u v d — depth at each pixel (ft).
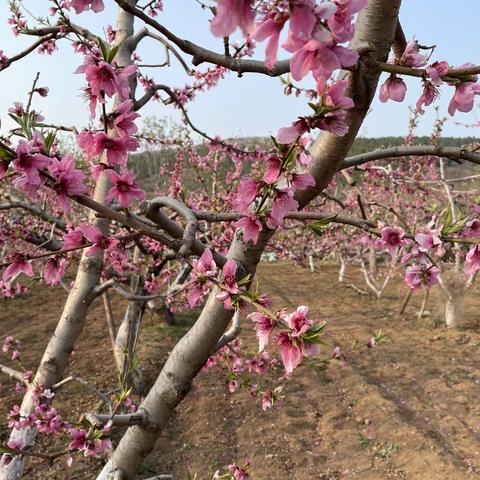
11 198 9.43
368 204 7.06
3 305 33.47
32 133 3.67
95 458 16.25
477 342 27.45
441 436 18.11
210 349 4.87
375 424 19.13
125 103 3.61
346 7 2.37
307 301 39.14
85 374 23.02
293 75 2.38
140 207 4.26
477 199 8.42
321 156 4.12
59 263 4.48
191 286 3.91
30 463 15.83
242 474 8.21
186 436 18.30
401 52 3.96
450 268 26.91
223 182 26.09
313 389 22.21
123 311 33.32
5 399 19.95
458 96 3.37
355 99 3.65
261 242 4.35
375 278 46.01
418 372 23.77
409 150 4.69
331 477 16.02
